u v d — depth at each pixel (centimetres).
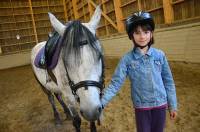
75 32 184
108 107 387
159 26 715
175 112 179
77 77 178
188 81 454
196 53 577
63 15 1722
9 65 1477
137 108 180
